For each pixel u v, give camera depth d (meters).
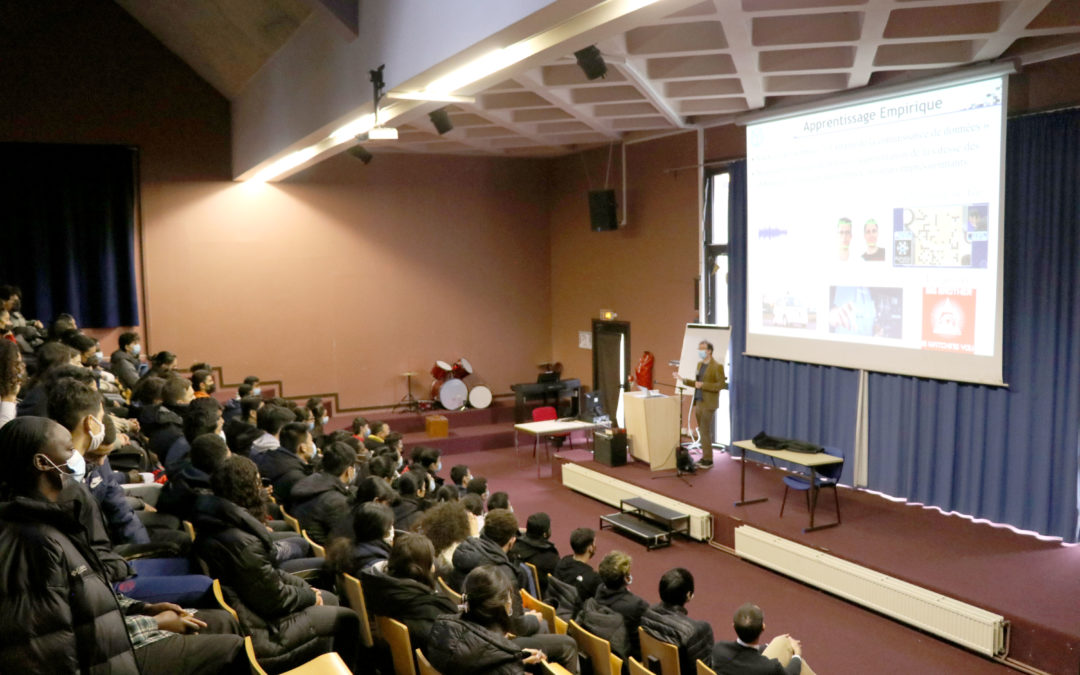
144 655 2.54
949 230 7.18
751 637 3.74
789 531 7.03
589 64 5.28
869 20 5.83
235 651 2.67
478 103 8.86
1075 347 6.43
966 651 5.48
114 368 7.53
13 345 3.27
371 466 5.71
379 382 12.66
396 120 7.04
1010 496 6.96
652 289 11.33
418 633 3.24
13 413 3.22
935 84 7.17
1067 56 6.43
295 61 7.97
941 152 7.21
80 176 10.55
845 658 5.44
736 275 9.70
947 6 6.11
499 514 4.46
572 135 11.60
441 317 13.05
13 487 2.07
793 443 7.42
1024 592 5.59
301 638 3.12
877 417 8.04
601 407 11.58
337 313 12.30
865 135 7.91
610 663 3.73
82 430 2.67
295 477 4.91
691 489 8.42
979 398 7.11
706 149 10.19
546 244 13.80
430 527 4.24
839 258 8.26
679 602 4.08
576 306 13.17
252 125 10.03
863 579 6.12
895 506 7.68
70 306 10.58
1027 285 6.74
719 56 7.52
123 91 10.84
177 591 2.93
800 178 8.64
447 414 12.59
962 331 7.12
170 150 11.14
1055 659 5.02
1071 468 6.49
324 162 12.11
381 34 5.85
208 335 11.52
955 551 6.43
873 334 7.95
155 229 11.13
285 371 12.00
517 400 12.56
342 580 3.73
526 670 3.23
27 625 1.92
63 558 1.99
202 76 11.16
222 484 3.10
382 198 12.52
